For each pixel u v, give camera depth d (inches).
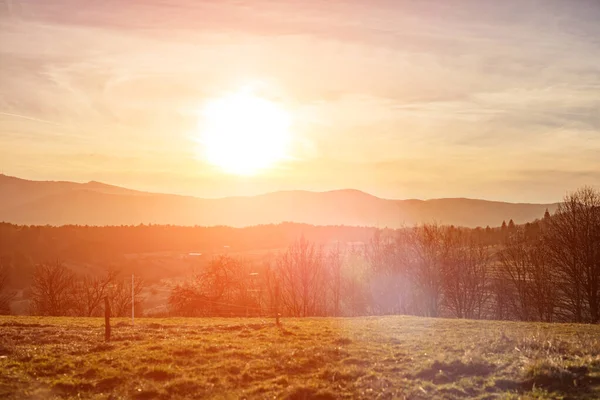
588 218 2471.7
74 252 6112.2
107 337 1143.6
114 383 782.5
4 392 726.5
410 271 3058.6
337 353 924.0
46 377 808.3
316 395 706.2
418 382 748.6
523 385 709.3
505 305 2952.8
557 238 2591.0
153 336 1188.5
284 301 3270.2
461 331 1178.6
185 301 3137.3
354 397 698.2
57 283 3388.3
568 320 2657.5
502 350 890.1
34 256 5629.9
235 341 1094.4
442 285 2965.1
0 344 1054.4
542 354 824.9
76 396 725.9
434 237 3080.7
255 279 3757.4
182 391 743.7
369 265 3356.3
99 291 3481.8
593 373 707.4
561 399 644.7
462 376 761.6
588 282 2420.0
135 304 3563.0
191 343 1053.2
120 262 6107.3
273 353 935.0
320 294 3341.5
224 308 3132.4
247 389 743.1
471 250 3073.3
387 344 1008.2
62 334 1224.2
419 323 1386.6
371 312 3235.7
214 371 828.6
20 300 4165.8
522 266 2898.6
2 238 5841.5
